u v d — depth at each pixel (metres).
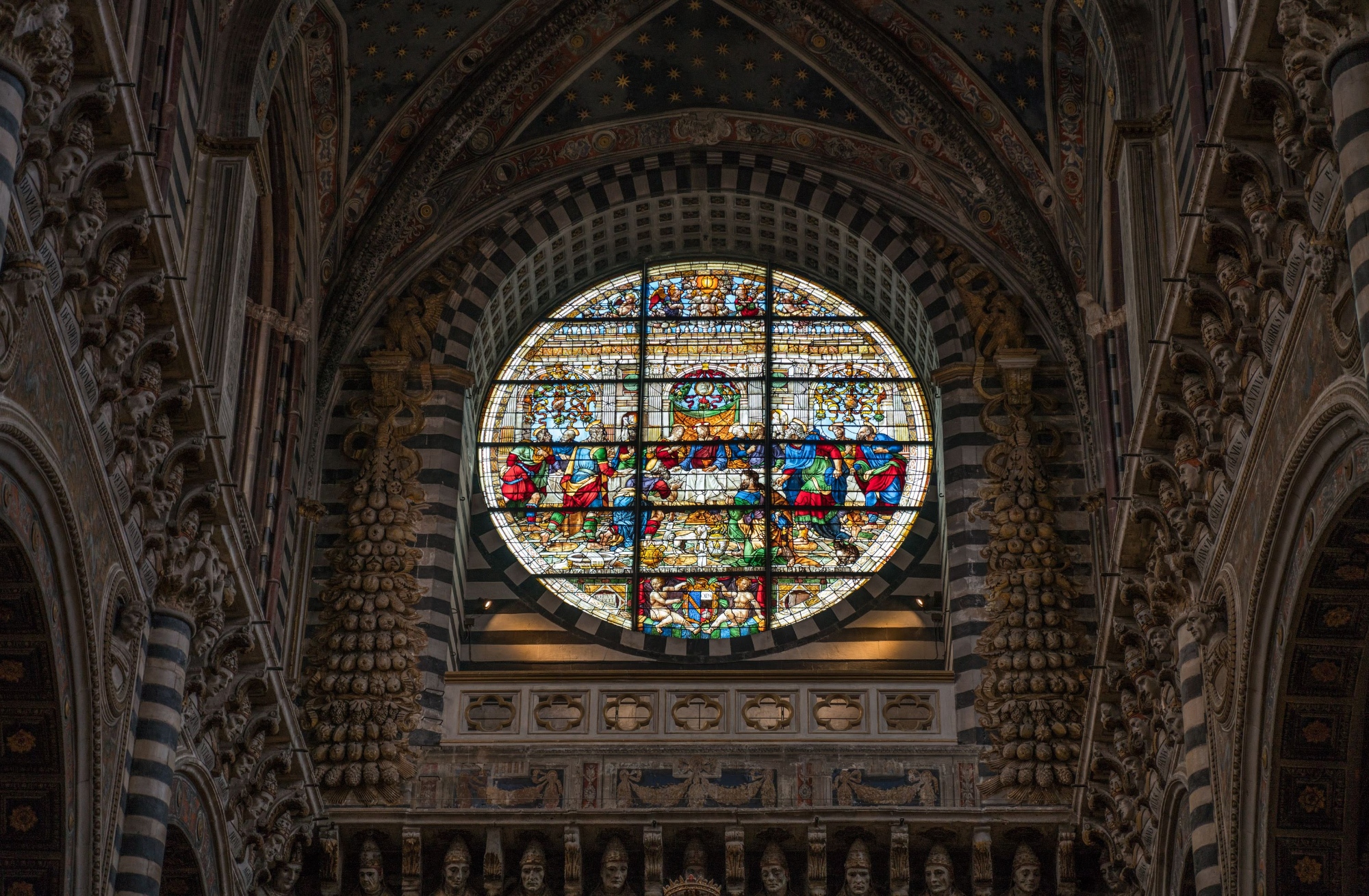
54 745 18.08
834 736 27.06
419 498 29.53
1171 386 20.30
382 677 27.58
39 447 16.16
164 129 20.00
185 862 22.45
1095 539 28.44
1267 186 17.31
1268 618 18.48
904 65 30.23
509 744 27.09
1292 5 15.07
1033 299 30.67
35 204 15.88
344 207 30.05
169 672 20.36
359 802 26.56
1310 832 19.19
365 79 29.69
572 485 31.62
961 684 27.83
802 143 32.12
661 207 32.66
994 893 26.12
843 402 32.25
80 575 17.64
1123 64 23.34
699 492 31.47
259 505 26.48
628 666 29.98
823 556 30.94
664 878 26.05
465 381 30.70
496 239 31.77
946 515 29.73
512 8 29.81
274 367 27.33
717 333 33.00
